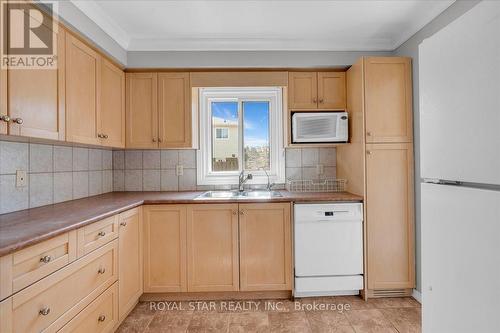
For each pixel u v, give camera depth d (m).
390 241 2.31
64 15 1.68
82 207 1.85
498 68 0.72
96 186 2.58
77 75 1.87
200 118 2.94
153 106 2.60
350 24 2.28
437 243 0.97
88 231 1.52
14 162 1.68
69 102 1.77
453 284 0.89
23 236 1.11
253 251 2.31
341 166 2.83
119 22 2.20
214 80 2.60
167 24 2.25
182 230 2.29
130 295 2.05
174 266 2.29
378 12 2.11
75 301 1.40
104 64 2.23
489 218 0.75
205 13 2.09
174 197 2.42
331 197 2.31
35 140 1.69
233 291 2.35
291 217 2.32
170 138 2.60
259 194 2.82
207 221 2.30
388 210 2.31
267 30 2.37
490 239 0.75
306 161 2.96
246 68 2.57
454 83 0.88
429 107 1.01
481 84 0.77
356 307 2.21
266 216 2.31
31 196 1.81
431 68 1.00
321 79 2.62
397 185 2.30
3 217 1.51
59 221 1.40
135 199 2.28
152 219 2.29
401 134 2.31
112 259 1.80
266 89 3.01
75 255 1.40
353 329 1.93
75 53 1.84
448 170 0.91
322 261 2.30
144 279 2.28
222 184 2.96
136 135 2.60
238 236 2.30
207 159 3.01
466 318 0.83
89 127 2.01
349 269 2.31
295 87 2.61
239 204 2.30
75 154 2.27
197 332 1.91
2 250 0.96
